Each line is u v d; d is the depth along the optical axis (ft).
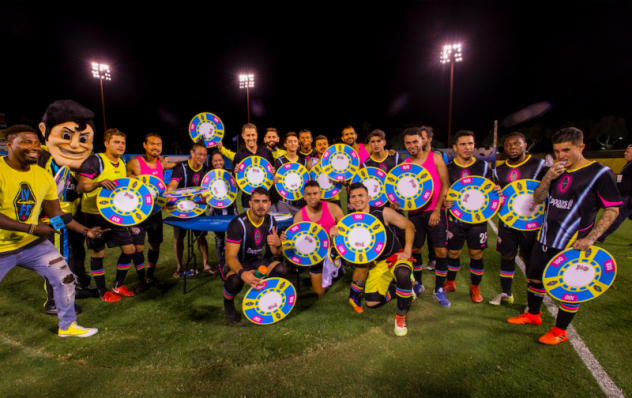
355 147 15.64
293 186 13.73
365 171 12.37
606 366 7.30
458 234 10.62
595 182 7.61
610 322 9.04
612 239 17.80
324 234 10.62
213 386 6.93
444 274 10.44
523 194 9.57
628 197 15.85
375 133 12.46
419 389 6.75
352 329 9.02
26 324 9.42
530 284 8.98
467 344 8.22
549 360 7.54
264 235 9.95
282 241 10.30
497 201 9.87
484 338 8.46
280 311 9.37
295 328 9.12
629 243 16.92
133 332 9.00
